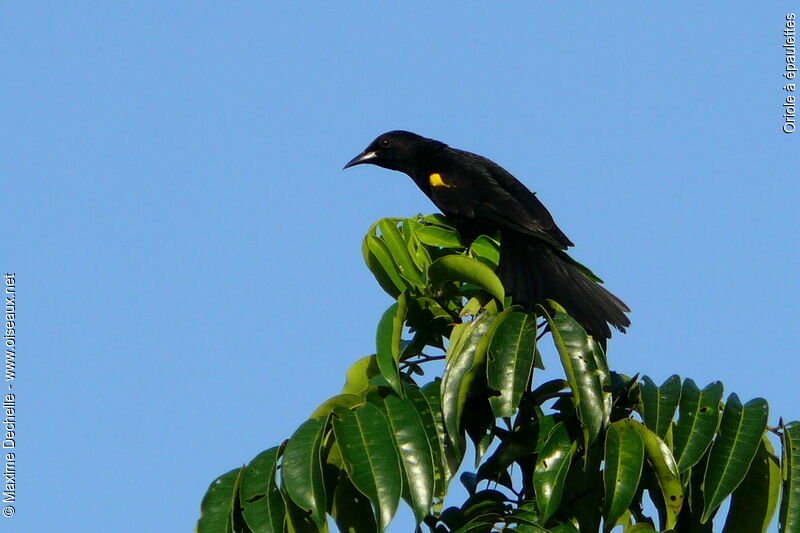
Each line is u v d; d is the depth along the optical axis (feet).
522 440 23.04
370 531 21.67
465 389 22.76
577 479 22.88
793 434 21.53
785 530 20.61
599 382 21.84
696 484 22.71
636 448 21.15
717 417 21.44
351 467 19.51
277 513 20.15
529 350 22.12
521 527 21.67
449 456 22.38
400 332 23.99
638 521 24.03
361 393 21.71
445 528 22.97
